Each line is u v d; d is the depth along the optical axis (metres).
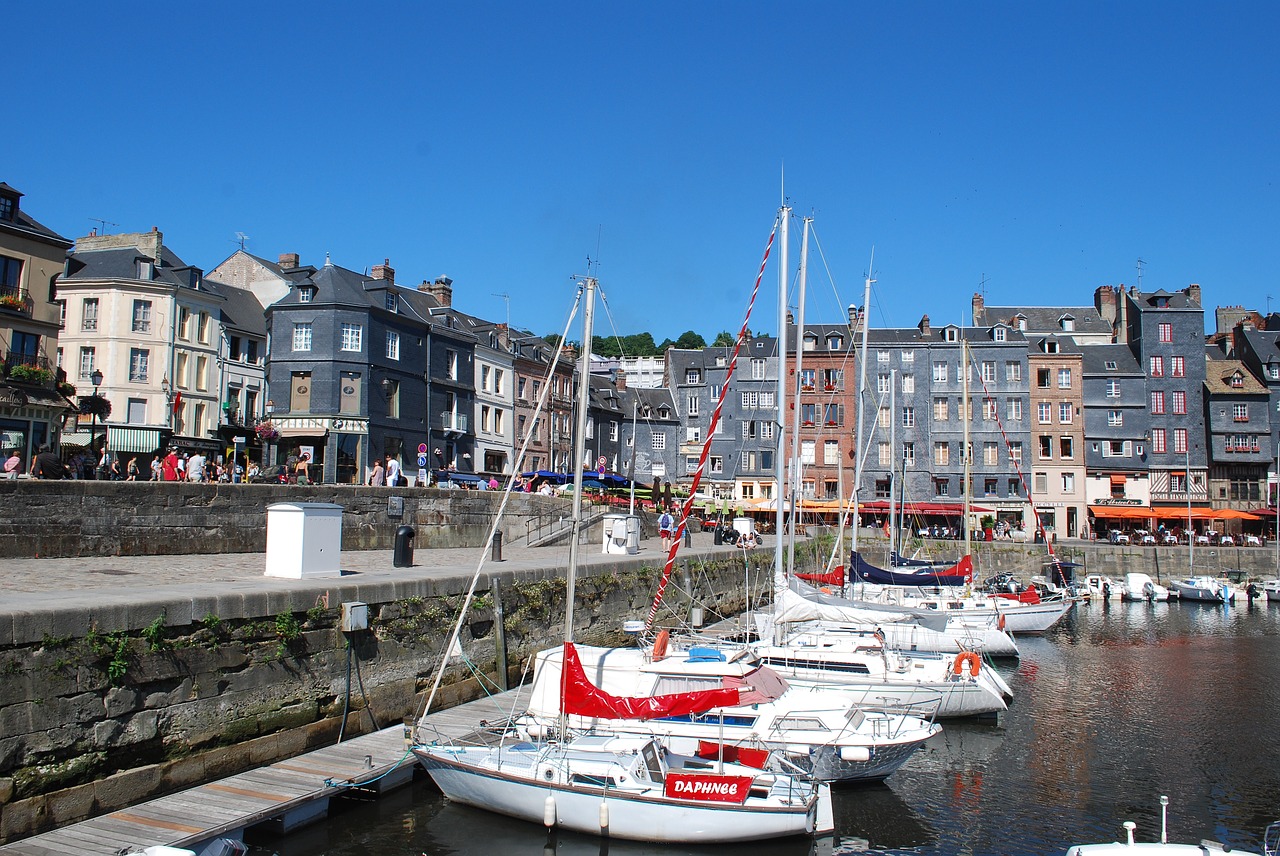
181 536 19.86
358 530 25.03
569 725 14.46
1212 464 63.38
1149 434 63.69
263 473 28.95
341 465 42.31
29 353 31.14
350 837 12.00
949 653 21.70
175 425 43.28
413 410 46.56
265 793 11.52
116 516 18.69
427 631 16.30
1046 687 24.02
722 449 65.44
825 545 45.72
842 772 14.77
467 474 44.12
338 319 42.84
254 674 12.82
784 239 23.06
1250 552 53.12
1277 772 16.47
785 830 12.12
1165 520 62.62
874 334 66.06
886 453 62.66
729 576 32.69
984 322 70.44
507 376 55.22
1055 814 14.27
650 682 14.77
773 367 65.19
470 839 12.11
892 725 15.61
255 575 16.09
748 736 14.61
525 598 19.48
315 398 42.41
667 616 26.81
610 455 66.94
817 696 16.30
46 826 10.09
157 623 11.47
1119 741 18.41
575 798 12.23
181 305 44.22
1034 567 53.47
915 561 43.88
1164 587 49.97
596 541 34.44
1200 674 26.03
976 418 62.75
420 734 14.43
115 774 10.91
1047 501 62.00
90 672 10.70
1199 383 64.06
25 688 10.02
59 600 11.15
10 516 17.00
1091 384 64.31
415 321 46.62
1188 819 14.13
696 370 70.38
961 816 14.11
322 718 13.94
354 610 14.40
